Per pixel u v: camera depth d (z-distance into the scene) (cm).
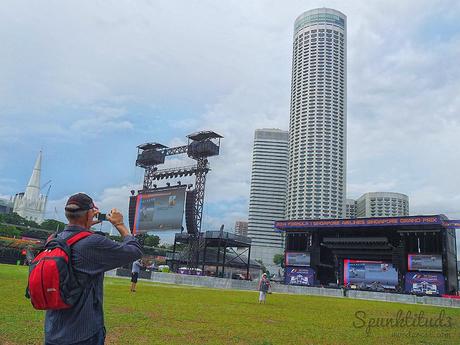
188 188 6875
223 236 6512
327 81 15750
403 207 13700
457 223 5669
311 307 2388
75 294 308
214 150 6906
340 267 6731
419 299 4594
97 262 325
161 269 6662
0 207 18475
